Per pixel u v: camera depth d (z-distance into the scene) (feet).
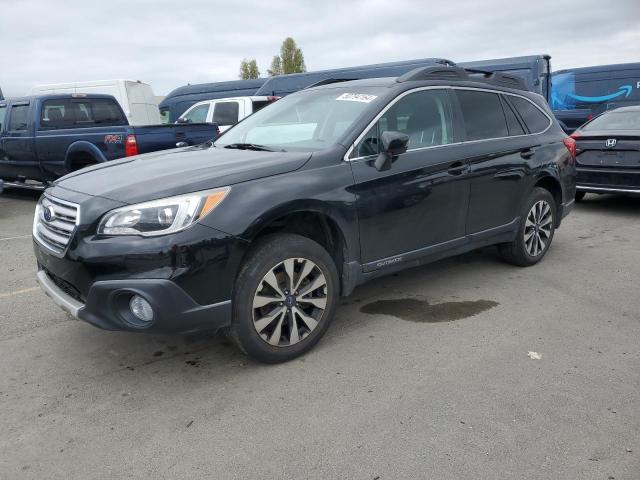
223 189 10.72
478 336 13.20
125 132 29.53
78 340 13.14
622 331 13.44
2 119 35.60
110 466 8.66
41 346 12.84
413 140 14.14
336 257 12.78
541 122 18.74
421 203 13.91
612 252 20.62
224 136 16.06
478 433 9.34
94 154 30.60
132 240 10.02
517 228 17.52
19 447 9.13
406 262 14.02
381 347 12.62
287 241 11.41
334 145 12.68
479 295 15.97
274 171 11.49
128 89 55.26
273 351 11.63
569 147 19.29
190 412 10.11
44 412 10.14
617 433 9.31
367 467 8.55
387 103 13.74
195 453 8.95
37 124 32.89
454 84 15.72
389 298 15.76
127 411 10.17
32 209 32.53
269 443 9.17
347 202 12.25
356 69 53.26
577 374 11.32
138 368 11.79
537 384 10.93
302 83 57.00
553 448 8.93
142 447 9.12
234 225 10.53
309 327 12.14
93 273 10.19
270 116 15.74
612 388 10.76
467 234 15.66
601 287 16.63
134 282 9.95
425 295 15.99
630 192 26.58
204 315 10.45
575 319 14.20
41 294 16.34
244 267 11.00
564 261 19.42
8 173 35.99
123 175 11.75
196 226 10.21
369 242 12.96
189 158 12.94
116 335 13.39
